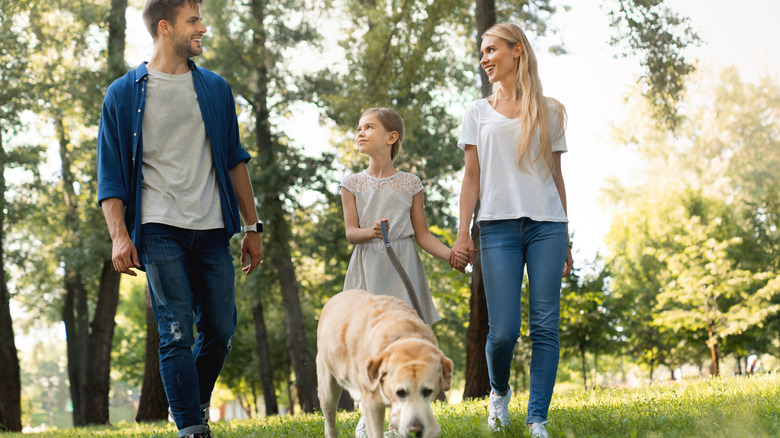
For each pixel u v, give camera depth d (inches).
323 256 880.3
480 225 181.8
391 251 184.5
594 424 169.5
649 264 1307.8
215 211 179.2
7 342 622.5
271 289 893.8
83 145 787.4
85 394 826.8
